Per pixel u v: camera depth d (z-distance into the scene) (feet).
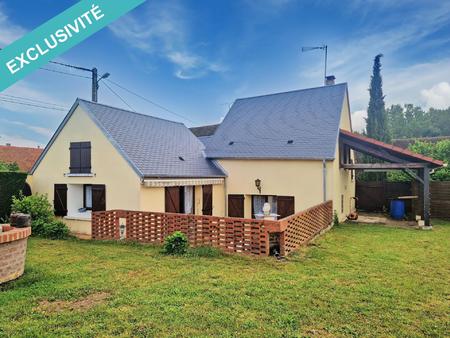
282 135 74.13
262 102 90.27
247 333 18.06
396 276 29.60
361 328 19.03
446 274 30.53
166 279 27.76
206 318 19.76
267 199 72.74
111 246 43.09
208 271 30.40
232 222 39.11
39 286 25.53
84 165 59.93
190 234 42.11
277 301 22.71
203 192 68.08
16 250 27.25
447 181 73.97
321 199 64.49
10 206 58.70
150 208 54.65
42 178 65.87
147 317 19.81
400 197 75.05
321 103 79.05
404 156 63.05
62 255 37.04
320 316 20.48
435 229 58.90
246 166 73.05
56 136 63.72
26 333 17.70
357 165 67.77
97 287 25.40
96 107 62.59
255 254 37.65
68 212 62.28
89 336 17.46
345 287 26.07
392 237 50.75
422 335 18.35
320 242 46.37
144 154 59.11
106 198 57.00
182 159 67.77
